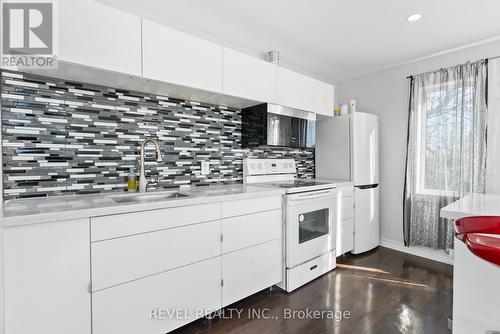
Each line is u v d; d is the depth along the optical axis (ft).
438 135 9.25
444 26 7.50
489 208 4.79
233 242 6.03
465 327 3.93
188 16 7.02
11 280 3.53
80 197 5.39
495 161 8.01
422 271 8.40
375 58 9.82
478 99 8.32
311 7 6.60
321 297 6.82
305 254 7.60
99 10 4.74
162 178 6.97
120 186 6.22
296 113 8.71
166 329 4.96
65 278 3.92
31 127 5.13
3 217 3.46
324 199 8.36
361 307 6.31
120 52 4.96
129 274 4.51
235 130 8.64
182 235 5.16
